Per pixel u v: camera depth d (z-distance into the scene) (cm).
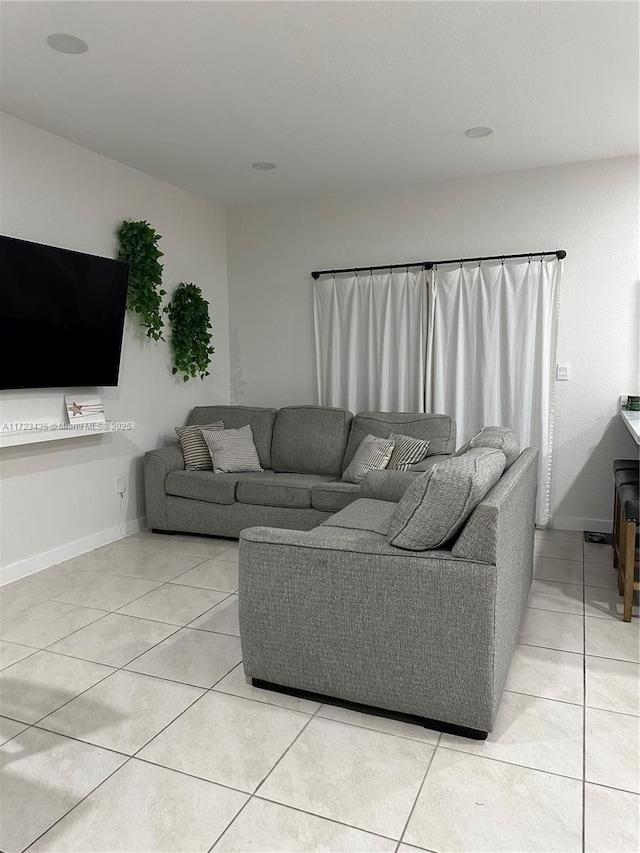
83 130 377
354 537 234
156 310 458
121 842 168
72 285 377
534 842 167
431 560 211
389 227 502
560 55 287
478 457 235
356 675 226
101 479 434
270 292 553
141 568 387
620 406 448
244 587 240
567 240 450
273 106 342
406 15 254
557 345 458
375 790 188
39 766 200
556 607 324
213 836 170
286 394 557
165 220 486
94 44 275
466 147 409
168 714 229
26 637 292
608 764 199
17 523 371
